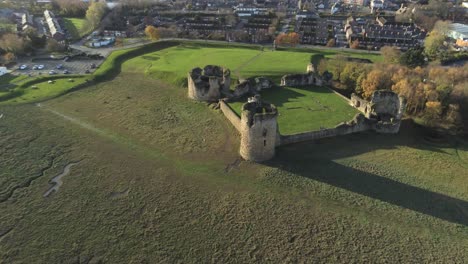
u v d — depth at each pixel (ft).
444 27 603.67
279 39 522.06
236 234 172.96
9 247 162.91
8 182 207.21
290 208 190.08
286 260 159.43
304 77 350.02
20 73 384.68
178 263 157.17
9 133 258.98
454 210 190.49
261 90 338.13
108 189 203.00
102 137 257.55
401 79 323.78
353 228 177.37
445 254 163.43
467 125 290.97
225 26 604.49
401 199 197.98
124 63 431.84
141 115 292.81
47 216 181.98
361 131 272.31
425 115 296.10
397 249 165.78
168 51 483.51
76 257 158.61
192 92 321.73
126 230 173.99
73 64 419.95
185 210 187.73
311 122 276.41
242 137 229.25
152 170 220.84
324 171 220.84
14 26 574.97
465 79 331.98
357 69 355.77
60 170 219.61
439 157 241.76
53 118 283.79
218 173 218.38
